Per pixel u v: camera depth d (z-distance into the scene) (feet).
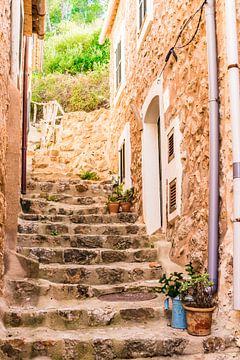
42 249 17.12
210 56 13.48
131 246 19.29
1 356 10.75
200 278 11.93
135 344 11.13
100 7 75.00
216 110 13.21
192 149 15.53
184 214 16.31
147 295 14.60
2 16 13.79
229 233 12.35
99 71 48.57
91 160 35.55
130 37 28.30
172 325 12.31
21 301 13.65
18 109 17.92
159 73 20.47
